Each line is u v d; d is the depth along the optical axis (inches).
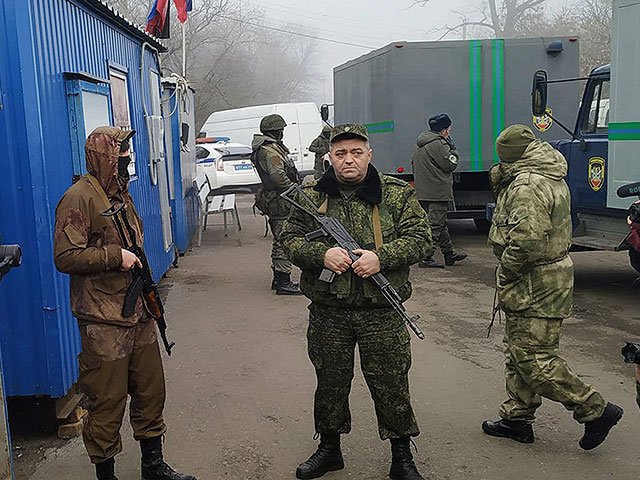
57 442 166.9
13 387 164.1
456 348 235.9
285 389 198.7
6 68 155.4
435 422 174.6
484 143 435.8
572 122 438.3
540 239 144.4
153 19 355.9
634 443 161.6
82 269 128.5
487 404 186.1
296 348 236.5
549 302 148.6
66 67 181.2
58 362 163.8
